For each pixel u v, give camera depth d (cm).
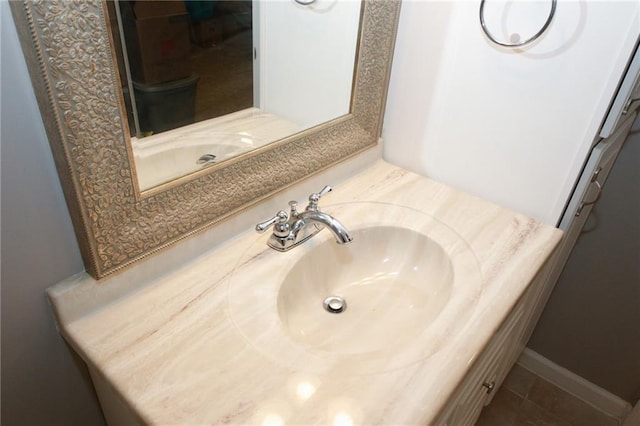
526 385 177
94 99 61
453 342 77
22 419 78
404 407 64
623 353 159
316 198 95
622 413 165
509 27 102
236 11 88
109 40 60
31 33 52
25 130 60
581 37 95
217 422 61
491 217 116
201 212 85
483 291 90
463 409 96
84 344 70
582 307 161
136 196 73
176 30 76
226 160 88
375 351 85
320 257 102
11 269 66
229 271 88
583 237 151
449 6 109
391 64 123
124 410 77
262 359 70
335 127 113
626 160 134
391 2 109
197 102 83
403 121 131
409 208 117
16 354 72
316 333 92
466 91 116
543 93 105
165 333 73
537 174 114
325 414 62
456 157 125
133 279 79
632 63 92
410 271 110
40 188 65
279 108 100
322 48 104
